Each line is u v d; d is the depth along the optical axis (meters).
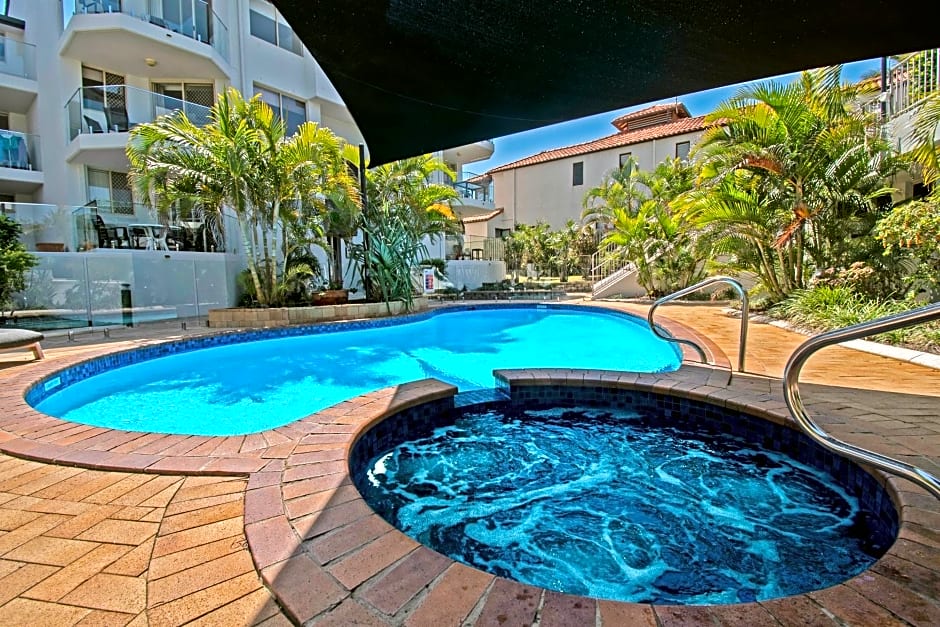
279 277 11.59
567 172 25.27
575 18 2.64
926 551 1.81
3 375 5.38
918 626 1.45
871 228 8.61
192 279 11.57
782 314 8.95
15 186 12.97
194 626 1.54
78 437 3.34
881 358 5.54
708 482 3.33
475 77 3.38
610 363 7.59
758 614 1.51
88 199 12.94
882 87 9.64
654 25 2.57
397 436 4.02
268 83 14.16
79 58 12.24
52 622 1.57
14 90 12.49
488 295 17.52
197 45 11.94
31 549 2.00
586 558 2.51
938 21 2.24
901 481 2.42
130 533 2.11
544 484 3.37
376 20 2.88
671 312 11.14
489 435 4.29
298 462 2.84
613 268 18.41
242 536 2.06
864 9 2.20
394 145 4.39
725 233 9.85
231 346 8.78
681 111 25.83
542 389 4.91
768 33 2.49
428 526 2.86
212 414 5.30
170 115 11.37
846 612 1.51
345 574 1.77
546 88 3.44
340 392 6.19
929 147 6.33
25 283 9.16
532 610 1.56
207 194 9.86
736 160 9.16
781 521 2.80
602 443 4.07
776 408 3.68
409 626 1.50
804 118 8.49
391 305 12.12
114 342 7.79
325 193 10.91
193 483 2.60
